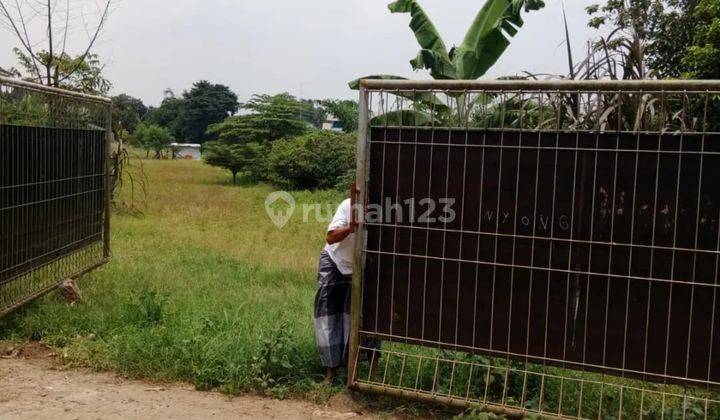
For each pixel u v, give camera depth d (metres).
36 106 5.89
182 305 6.39
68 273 6.72
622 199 3.65
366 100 4.06
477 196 3.93
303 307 6.64
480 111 4.27
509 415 3.89
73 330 5.47
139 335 5.24
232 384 4.49
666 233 3.59
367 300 4.22
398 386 4.24
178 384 4.65
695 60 12.31
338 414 4.17
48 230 6.17
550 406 4.20
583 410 4.13
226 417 4.08
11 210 5.48
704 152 3.49
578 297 3.77
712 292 3.53
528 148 3.80
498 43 8.55
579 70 6.40
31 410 4.09
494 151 3.88
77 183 6.83
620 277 3.67
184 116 83.31
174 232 12.12
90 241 7.24
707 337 3.56
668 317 3.62
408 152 4.05
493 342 3.96
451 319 4.04
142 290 6.79
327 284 4.58
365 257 4.19
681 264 3.57
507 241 3.89
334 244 4.61
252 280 8.07
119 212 15.02
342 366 4.73
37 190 5.93
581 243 3.73
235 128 33.53
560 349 3.83
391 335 4.18
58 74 11.91
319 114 43.16
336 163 25.95
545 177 3.79
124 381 4.68
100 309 5.99
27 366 4.88
